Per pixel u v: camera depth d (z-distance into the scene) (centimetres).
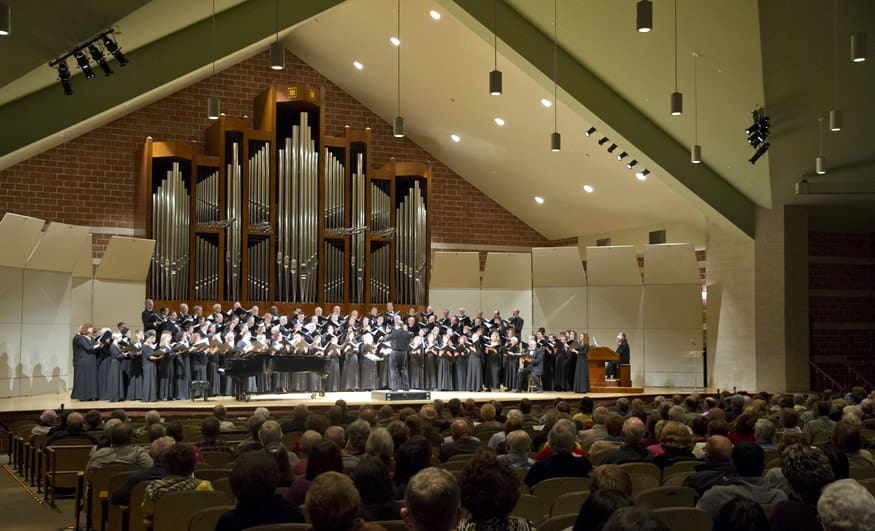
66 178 2078
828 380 2142
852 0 1245
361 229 2211
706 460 559
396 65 2155
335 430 652
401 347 1961
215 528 406
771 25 1327
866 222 2111
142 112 2177
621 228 2383
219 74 2281
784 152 1708
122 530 595
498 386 2036
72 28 1063
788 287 1953
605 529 236
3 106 1395
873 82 1438
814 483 385
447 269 2381
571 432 587
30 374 1736
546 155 2198
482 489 315
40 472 980
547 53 1709
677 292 2194
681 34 1459
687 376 2175
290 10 1581
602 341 2267
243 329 1694
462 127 2288
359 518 296
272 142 2147
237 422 1190
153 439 741
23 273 1708
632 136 1795
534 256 2345
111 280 1955
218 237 2088
